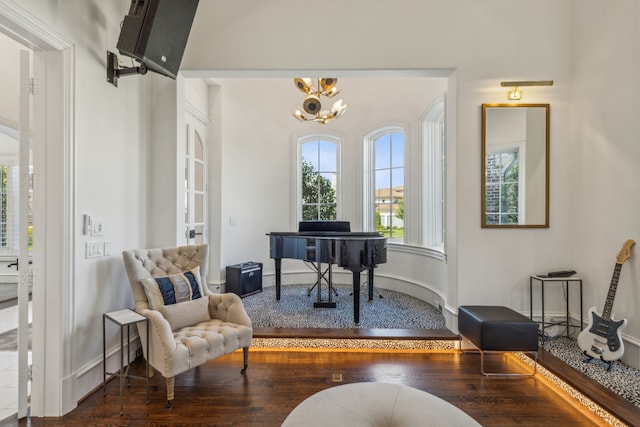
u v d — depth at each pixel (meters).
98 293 2.39
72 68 2.14
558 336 3.01
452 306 3.15
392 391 1.64
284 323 3.40
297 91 5.26
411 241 4.61
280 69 3.09
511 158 3.05
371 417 1.47
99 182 2.41
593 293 2.83
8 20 1.73
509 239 3.07
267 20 3.09
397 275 4.84
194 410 2.13
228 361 2.81
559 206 3.07
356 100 5.19
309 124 5.25
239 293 4.38
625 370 2.38
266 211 5.09
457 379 2.53
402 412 1.49
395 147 4.93
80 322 2.22
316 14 3.09
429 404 1.53
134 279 2.49
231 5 3.09
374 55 3.08
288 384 2.45
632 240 2.47
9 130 4.01
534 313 3.06
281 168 5.19
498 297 3.06
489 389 2.39
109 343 2.51
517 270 3.06
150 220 3.11
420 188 4.45
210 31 3.08
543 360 2.55
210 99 4.55
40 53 2.08
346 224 4.36
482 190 3.04
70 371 2.12
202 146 4.41
